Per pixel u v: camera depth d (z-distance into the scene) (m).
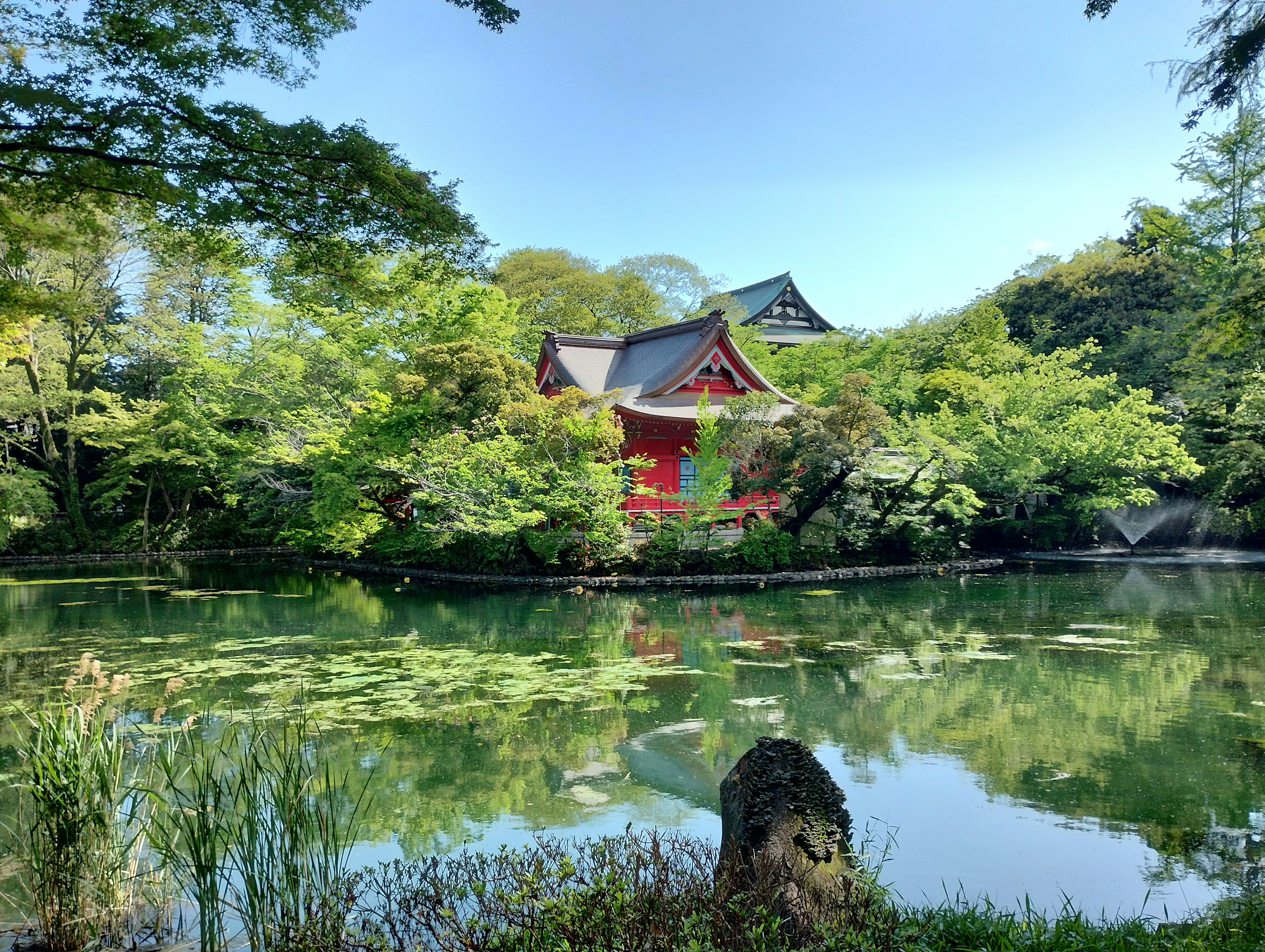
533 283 44.47
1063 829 6.98
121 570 29.66
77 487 36.09
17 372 32.91
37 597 22.19
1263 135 24.44
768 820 4.59
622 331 45.84
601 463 26.73
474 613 19.17
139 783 6.14
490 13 7.24
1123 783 8.08
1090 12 7.03
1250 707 10.82
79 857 5.04
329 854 5.76
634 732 9.83
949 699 11.32
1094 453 30.97
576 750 9.18
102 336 35.66
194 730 9.73
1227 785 8.00
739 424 25.83
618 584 24.00
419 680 12.46
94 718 6.94
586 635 16.38
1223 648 14.68
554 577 24.59
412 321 33.72
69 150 6.88
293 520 31.31
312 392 32.97
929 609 19.59
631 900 4.16
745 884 4.27
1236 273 17.72
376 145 7.50
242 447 32.91
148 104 6.93
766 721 10.27
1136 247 39.59
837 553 27.53
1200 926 4.92
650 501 28.28
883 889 4.32
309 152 7.33
